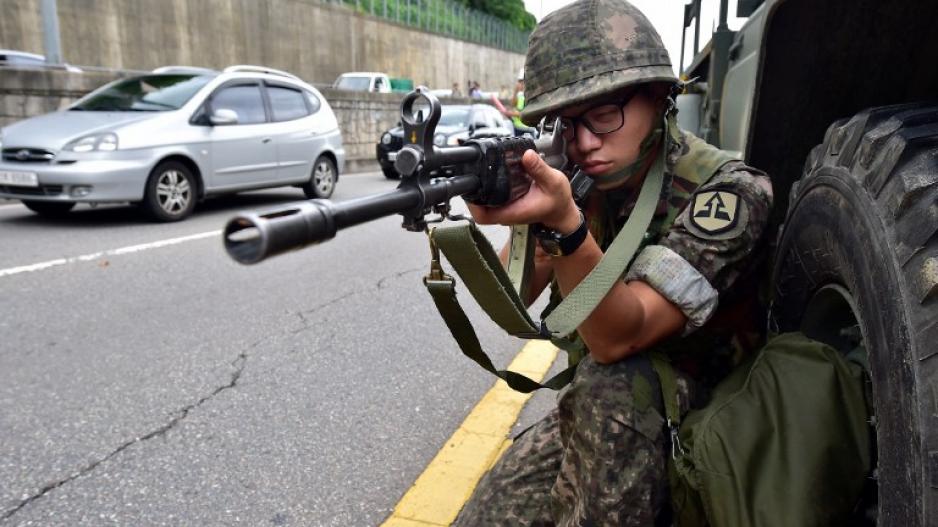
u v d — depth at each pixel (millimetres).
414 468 2510
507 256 1830
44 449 2600
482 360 1505
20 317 4066
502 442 2672
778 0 1692
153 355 3531
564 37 1423
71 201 6660
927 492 961
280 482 2410
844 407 1278
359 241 6680
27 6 18922
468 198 1185
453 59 36656
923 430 975
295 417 2891
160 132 7129
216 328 3959
